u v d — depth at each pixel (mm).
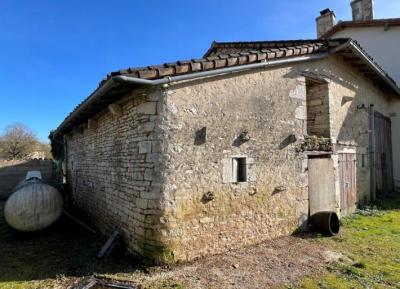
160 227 4645
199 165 5016
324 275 4434
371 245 5750
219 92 5312
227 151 5371
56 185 12773
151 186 4746
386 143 11977
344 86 8477
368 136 10109
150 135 4805
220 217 5234
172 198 4711
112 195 6188
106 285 4129
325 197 7285
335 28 13773
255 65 5660
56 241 6391
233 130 5469
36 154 27156
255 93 5840
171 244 4672
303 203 6664
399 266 4746
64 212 9359
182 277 4305
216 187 5199
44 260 5238
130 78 4281
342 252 5363
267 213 5949
